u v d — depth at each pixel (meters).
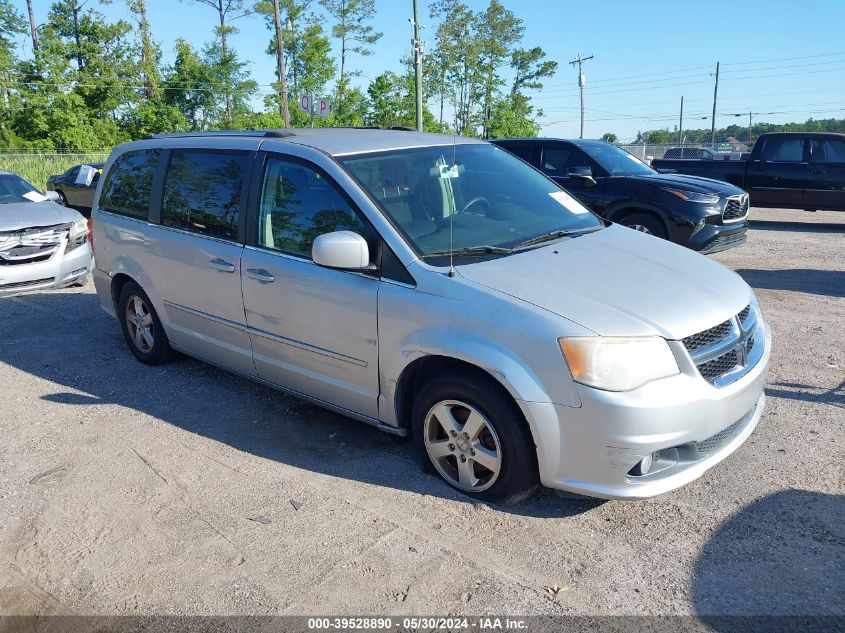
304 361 4.22
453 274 3.50
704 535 3.25
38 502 3.74
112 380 5.49
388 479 3.84
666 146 37.34
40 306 7.86
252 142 4.57
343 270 3.86
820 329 6.27
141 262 5.38
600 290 3.38
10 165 31.48
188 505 3.66
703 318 3.28
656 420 3.04
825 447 4.02
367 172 4.04
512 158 4.97
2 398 5.18
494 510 3.51
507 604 2.85
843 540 3.17
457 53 50.53
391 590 2.95
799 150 13.45
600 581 2.97
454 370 3.50
